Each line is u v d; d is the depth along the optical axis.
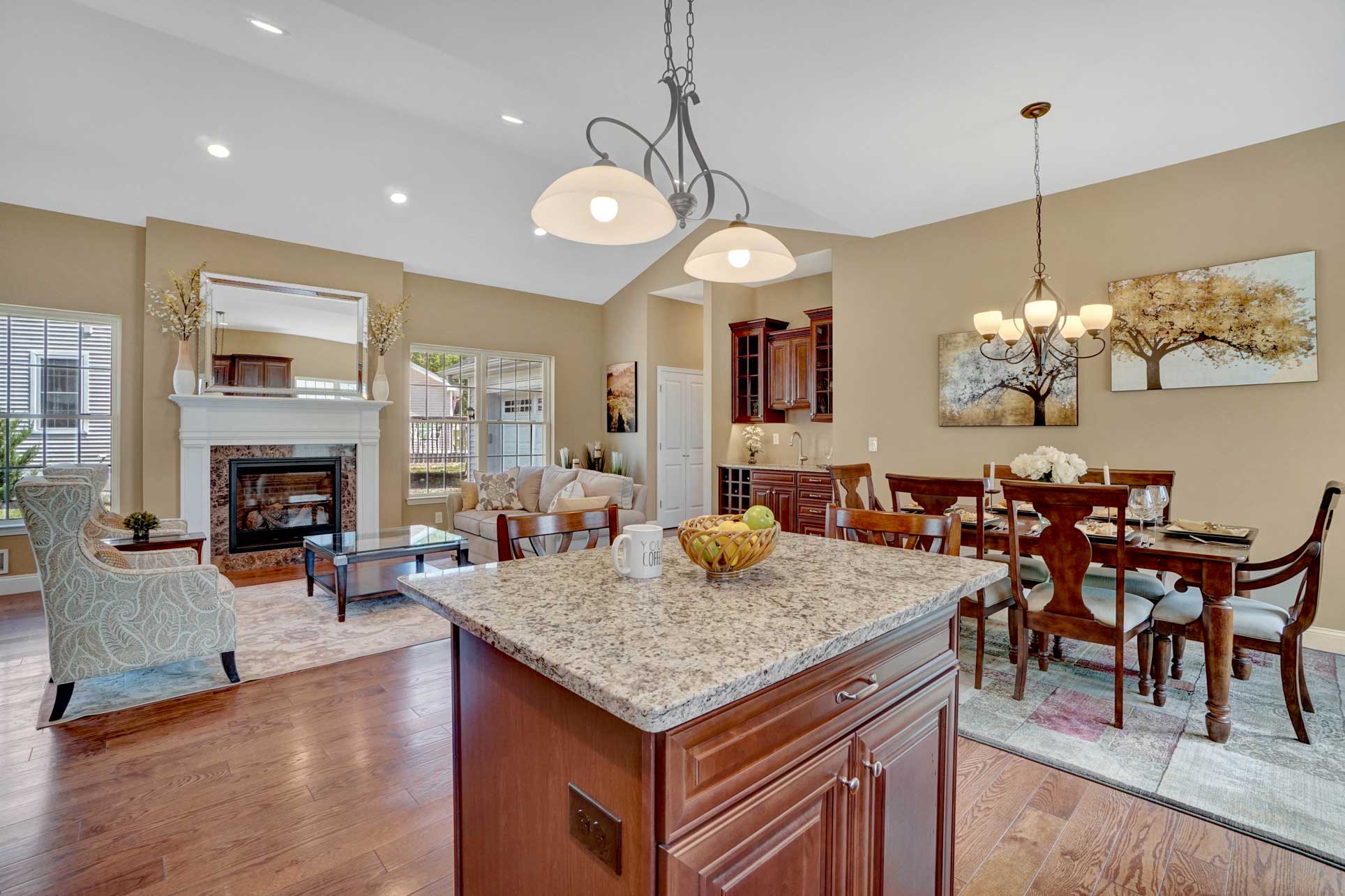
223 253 5.12
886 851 1.21
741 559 1.37
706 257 1.83
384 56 3.49
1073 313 3.95
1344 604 3.20
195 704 2.74
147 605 2.73
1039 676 3.02
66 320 4.64
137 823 1.90
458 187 5.20
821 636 1.02
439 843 1.82
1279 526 3.31
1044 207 4.04
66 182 4.38
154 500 4.85
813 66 2.57
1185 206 3.55
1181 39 2.36
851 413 5.09
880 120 3.02
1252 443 3.38
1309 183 3.20
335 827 1.89
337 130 4.36
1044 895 1.61
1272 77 2.64
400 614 4.07
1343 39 2.35
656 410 7.45
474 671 1.23
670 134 3.21
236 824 1.90
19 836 1.83
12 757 2.28
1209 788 2.05
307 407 5.43
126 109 3.90
